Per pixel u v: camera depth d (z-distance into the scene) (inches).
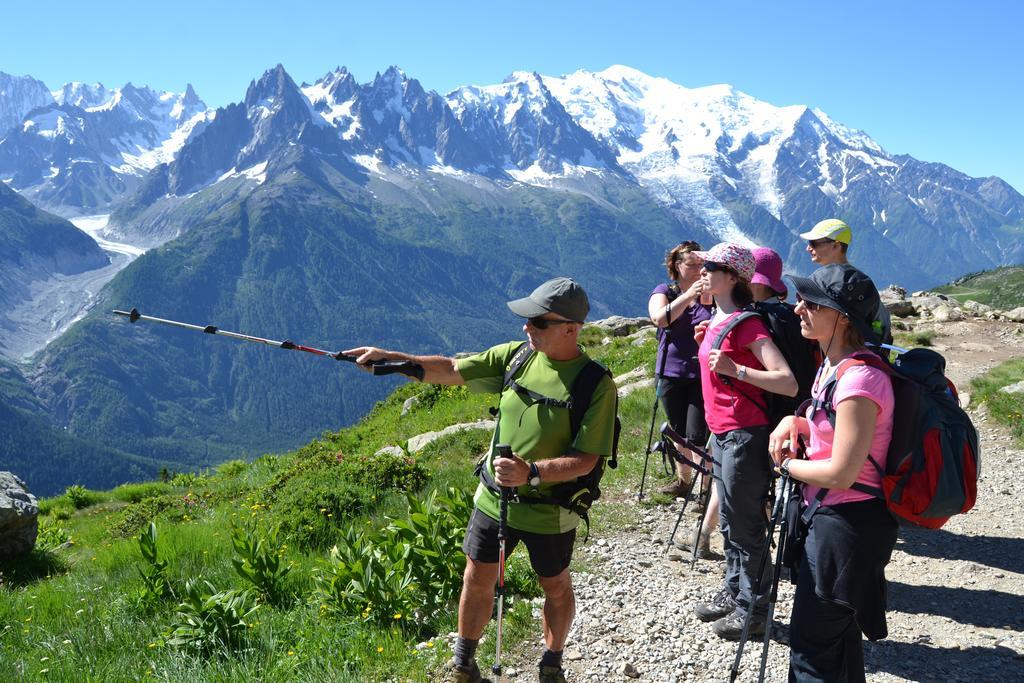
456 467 479.2
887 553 164.1
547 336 190.9
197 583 292.2
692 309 331.9
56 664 239.9
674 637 245.3
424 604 263.6
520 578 277.6
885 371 160.9
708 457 249.0
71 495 890.1
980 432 511.8
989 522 349.1
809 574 168.9
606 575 301.1
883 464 161.3
